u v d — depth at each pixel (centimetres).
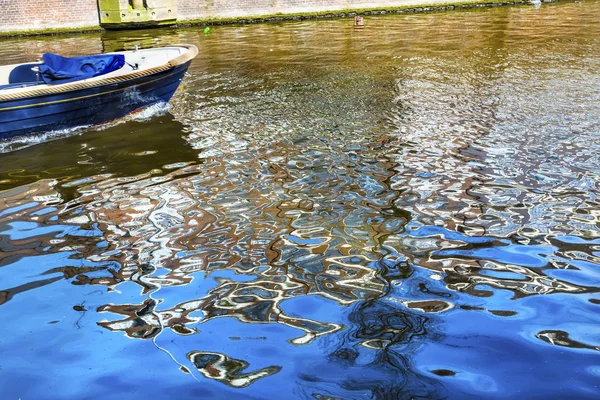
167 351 297
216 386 268
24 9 1591
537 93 784
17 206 488
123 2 1661
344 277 361
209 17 1770
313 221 441
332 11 1862
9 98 600
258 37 1438
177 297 347
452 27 1499
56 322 328
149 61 805
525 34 1333
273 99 812
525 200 463
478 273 361
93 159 593
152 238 423
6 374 285
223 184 520
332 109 750
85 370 285
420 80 898
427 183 504
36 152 618
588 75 878
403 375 271
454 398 255
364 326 311
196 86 908
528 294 336
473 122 670
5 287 366
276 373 276
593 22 1498
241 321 320
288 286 354
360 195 485
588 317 312
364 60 1077
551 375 267
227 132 671
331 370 276
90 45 1388
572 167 525
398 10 1927
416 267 370
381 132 648
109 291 357
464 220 433
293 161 570
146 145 633
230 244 410
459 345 292
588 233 407
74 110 660
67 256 403
